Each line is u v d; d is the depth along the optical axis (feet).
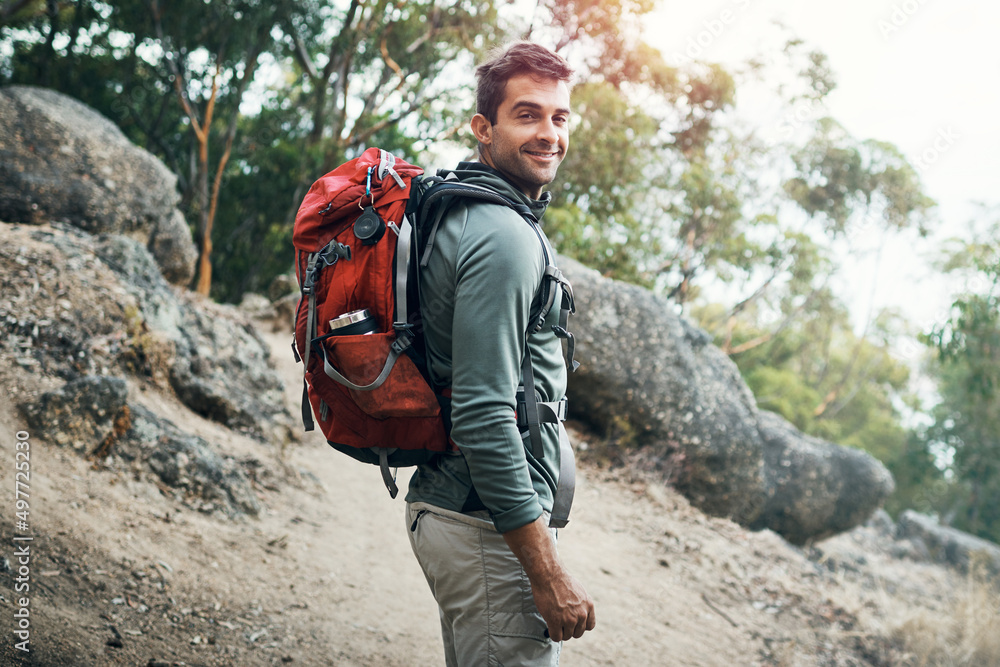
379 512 15.83
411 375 4.91
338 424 5.13
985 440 92.07
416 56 59.93
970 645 16.28
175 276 30.09
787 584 18.25
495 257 4.59
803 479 25.94
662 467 23.53
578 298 24.14
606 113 46.85
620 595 15.03
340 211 5.08
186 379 16.90
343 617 10.84
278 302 34.06
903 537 42.47
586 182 46.14
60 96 28.37
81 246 17.13
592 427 24.43
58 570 8.95
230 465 14.16
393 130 64.69
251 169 70.90
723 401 25.16
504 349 4.56
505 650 4.91
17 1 48.80
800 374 118.52
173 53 60.75
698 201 57.00
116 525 10.64
